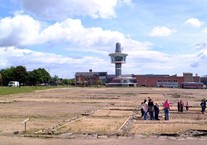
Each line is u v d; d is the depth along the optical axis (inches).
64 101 3134.8
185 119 1697.8
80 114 1945.1
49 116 1825.8
